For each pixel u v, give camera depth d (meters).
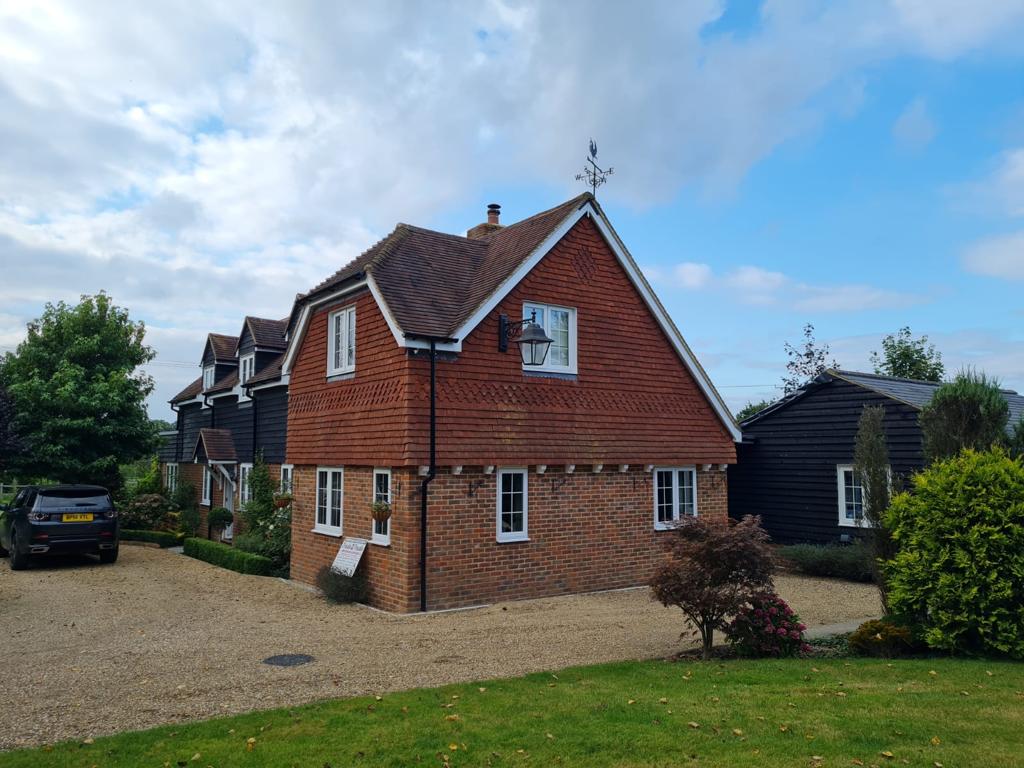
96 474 26.16
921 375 39.84
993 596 8.72
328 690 7.74
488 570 13.62
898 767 5.39
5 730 6.51
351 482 14.81
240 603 13.67
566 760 5.59
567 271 15.30
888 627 9.35
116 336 26.72
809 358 42.41
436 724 6.39
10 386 23.61
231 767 5.51
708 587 8.98
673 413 16.86
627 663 8.78
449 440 13.15
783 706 6.79
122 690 7.77
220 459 24.92
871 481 10.99
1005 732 6.08
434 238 15.97
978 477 9.12
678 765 5.48
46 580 16.33
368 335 14.32
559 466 14.80
